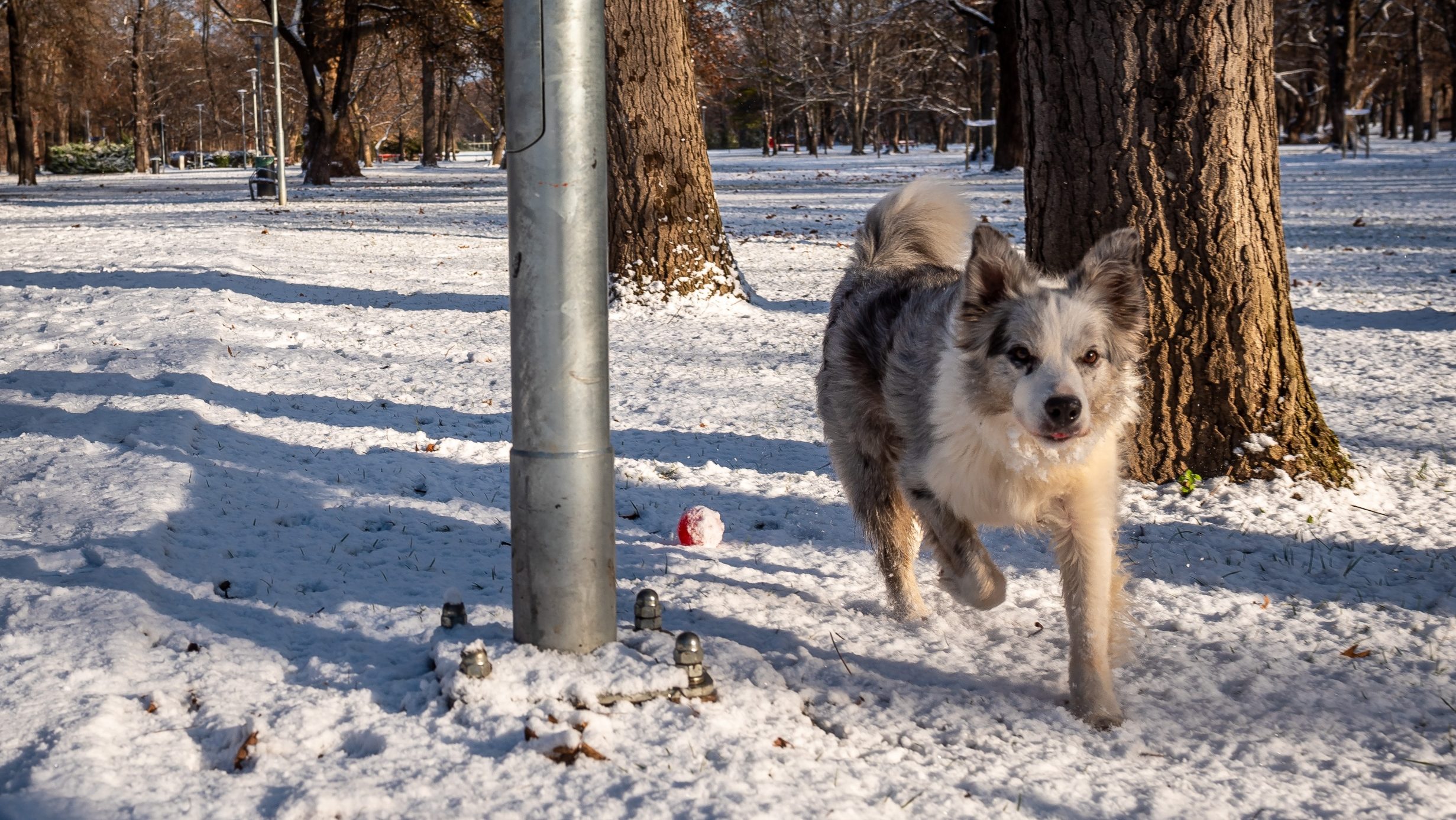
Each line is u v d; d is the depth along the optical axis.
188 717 3.60
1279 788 3.47
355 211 30.25
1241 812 3.33
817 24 74.50
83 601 4.44
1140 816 3.27
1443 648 4.55
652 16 13.20
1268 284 6.56
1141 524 6.18
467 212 30.16
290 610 4.66
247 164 97.12
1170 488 6.66
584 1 3.69
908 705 3.98
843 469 5.25
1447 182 34.91
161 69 88.38
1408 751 3.73
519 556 3.93
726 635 4.60
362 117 79.75
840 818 3.08
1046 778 3.48
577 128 3.71
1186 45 6.31
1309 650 4.58
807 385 9.88
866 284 5.35
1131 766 3.60
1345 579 5.36
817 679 4.17
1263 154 6.47
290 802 3.00
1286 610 5.01
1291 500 6.37
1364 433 7.85
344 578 5.13
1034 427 3.87
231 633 4.33
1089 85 6.54
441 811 3.04
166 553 5.20
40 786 3.04
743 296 13.90
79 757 3.21
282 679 3.98
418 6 44.72
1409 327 12.05
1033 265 5.34
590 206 3.78
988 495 4.29
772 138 89.00
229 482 6.53
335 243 21.50
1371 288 14.87
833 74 82.50
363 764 3.27
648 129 13.16
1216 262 6.47
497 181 49.12
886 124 103.56
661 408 9.05
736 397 9.45
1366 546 5.78
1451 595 5.12
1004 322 4.09
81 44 56.59
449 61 47.00
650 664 3.84
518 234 3.77
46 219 27.67
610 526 3.97
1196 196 6.43
